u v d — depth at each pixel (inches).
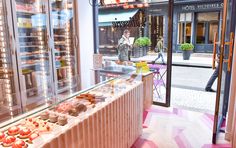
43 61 149.4
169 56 150.9
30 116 65.7
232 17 117.3
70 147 61.2
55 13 156.9
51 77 151.3
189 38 489.4
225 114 134.9
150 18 264.8
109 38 263.4
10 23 119.5
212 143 106.0
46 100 75.4
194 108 157.5
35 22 144.2
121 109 88.0
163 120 134.9
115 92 90.5
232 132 103.7
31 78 143.2
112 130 82.6
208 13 457.7
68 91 87.0
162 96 187.0
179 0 437.1
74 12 164.1
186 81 253.1
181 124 128.7
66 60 168.6
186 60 415.5
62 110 68.6
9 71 124.3
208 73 310.7
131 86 100.6
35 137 55.1
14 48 123.0
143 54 239.5
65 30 164.9
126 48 208.7
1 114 69.0
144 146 103.4
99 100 79.4
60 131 58.6
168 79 155.6
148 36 259.0
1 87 123.6
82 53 174.9
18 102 77.7
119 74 105.6
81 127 64.8
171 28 145.6
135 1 211.9
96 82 97.8
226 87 131.8
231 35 104.9
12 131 56.7
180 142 107.0
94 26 191.3
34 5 139.6
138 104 105.7
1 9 116.9
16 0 126.8
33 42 145.9
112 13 267.0
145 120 135.2
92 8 186.2
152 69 192.7
